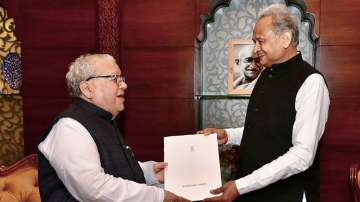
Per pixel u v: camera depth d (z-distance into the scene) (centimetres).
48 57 302
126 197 154
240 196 197
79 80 165
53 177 160
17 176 221
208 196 187
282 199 184
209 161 194
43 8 300
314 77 177
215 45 287
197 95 286
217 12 286
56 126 159
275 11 183
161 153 292
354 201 212
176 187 190
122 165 167
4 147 311
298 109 177
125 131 295
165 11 286
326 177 274
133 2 289
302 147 171
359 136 269
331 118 271
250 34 284
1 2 304
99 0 291
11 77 311
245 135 202
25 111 308
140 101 292
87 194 149
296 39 185
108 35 293
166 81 288
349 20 265
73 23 298
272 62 191
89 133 158
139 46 290
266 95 193
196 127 286
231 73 284
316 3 268
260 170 174
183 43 285
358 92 267
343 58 267
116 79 169
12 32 308
